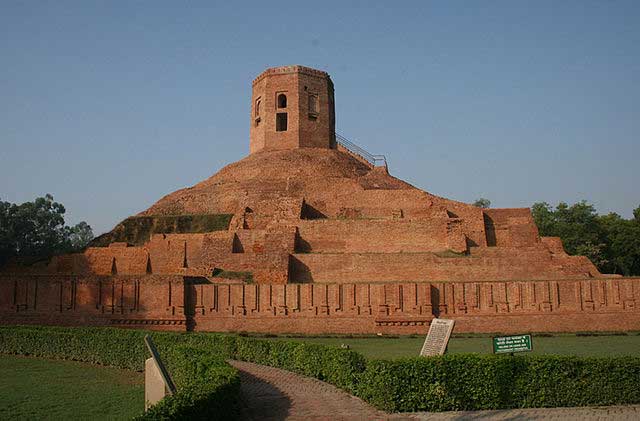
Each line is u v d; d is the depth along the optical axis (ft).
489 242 179.42
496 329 134.92
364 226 169.89
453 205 181.68
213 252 161.48
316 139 232.73
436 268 154.92
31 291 146.41
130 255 177.47
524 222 179.63
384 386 57.88
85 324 141.90
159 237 176.96
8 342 115.75
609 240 277.23
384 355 94.17
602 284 138.51
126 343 97.35
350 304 135.54
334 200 190.39
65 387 79.92
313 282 152.46
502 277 154.71
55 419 62.13
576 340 120.88
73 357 106.01
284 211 178.50
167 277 140.36
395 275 154.92
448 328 66.08
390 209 186.60
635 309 137.69
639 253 260.21
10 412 65.05
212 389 47.39
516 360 59.77
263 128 233.14
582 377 59.93
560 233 271.08
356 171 225.97
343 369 67.97
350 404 60.75
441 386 57.98
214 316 138.31
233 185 206.39
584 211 273.54
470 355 60.23
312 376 77.87
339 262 156.15
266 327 136.15
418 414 56.49
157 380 55.21
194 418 41.42
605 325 136.56
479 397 58.23
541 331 135.13
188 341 98.73
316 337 129.49
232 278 150.30
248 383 73.51
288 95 232.32
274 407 59.82
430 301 134.51
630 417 55.01
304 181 201.57
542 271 155.63
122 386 80.69
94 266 177.88
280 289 137.59
